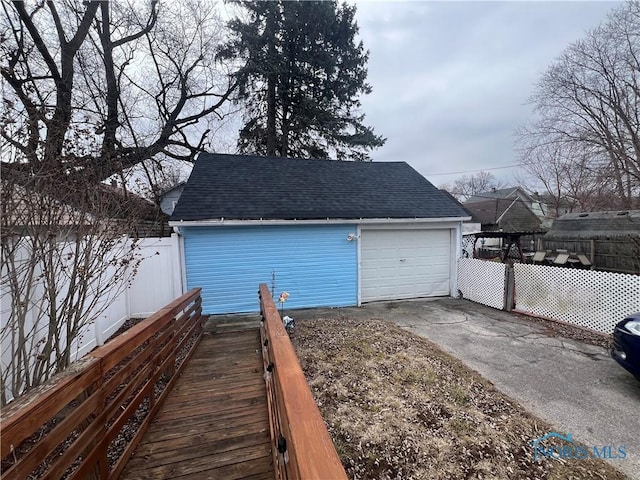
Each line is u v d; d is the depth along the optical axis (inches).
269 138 610.2
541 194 852.6
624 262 384.8
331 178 363.3
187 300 162.1
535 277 258.4
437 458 99.3
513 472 93.7
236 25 530.6
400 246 324.2
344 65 611.8
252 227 274.8
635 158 499.2
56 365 128.0
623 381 149.3
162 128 480.1
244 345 193.9
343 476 36.0
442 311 280.7
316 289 294.0
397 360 172.4
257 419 113.4
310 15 555.8
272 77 566.6
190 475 86.0
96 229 152.6
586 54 527.2
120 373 85.7
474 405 129.4
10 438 44.6
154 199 370.0
